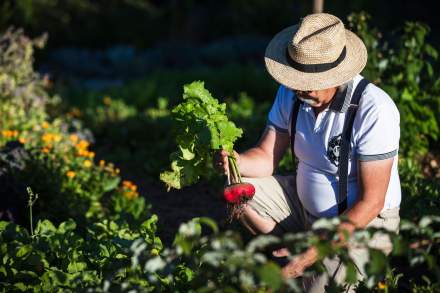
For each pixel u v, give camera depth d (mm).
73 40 23750
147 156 9938
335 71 4531
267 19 24766
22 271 4672
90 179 7816
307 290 4734
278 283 3301
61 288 4438
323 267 4055
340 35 4523
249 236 5992
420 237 5773
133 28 25016
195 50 21531
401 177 6773
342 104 4609
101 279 4457
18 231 5230
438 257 5664
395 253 3674
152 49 22906
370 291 4555
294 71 4598
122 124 11414
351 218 4512
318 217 4961
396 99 7629
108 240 5160
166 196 8273
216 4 26141
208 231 6824
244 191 4742
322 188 4855
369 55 7879
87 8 25172
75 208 7109
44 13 23375
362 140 4539
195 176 5008
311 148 4844
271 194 5285
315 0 8414
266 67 4750
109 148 10750
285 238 3543
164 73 16453
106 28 24750
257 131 10133
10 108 9789
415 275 5695
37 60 17188
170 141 10227
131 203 7363
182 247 3750
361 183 4586
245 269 3443
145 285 4172
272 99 14086
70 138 8773
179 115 4863
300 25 4633
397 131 4574
